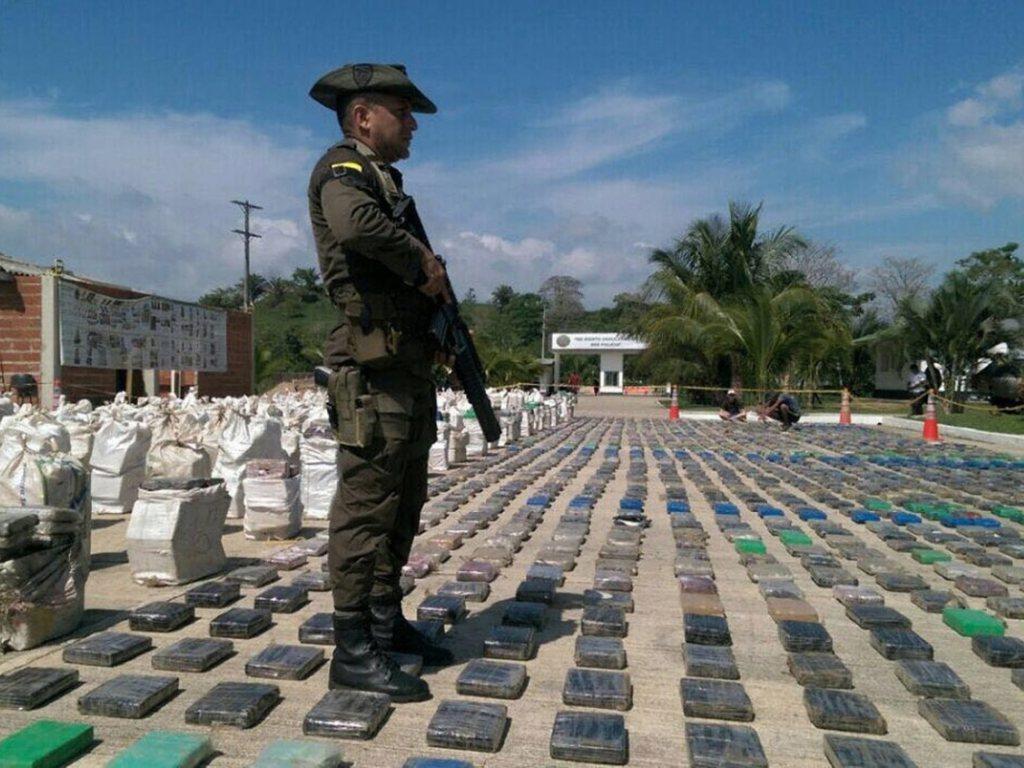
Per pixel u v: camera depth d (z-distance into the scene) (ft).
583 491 28.84
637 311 134.82
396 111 10.25
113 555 17.67
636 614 13.93
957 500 27.76
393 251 9.17
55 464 12.91
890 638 12.28
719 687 10.29
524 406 59.47
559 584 15.75
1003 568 17.28
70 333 49.19
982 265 145.79
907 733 9.50
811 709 9.71
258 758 8.08
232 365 70.69
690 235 112.57
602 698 9.91
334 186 9.30
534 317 272.51
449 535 19.57
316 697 10.03
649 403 125.18
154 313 58.29
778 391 89.04
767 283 109.40
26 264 62.95
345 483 9.83
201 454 20.93
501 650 11.55
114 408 27.20
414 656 11.00
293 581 15.02
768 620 13.75
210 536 16.01
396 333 9.52
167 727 9.18
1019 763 8.38
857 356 139.44
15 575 11.26
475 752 8.77
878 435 60.13
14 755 8.02
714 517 24.26
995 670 11.66
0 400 26.58
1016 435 51.34
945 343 85.51
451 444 36.70
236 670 10.94
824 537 20.97
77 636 12.21
